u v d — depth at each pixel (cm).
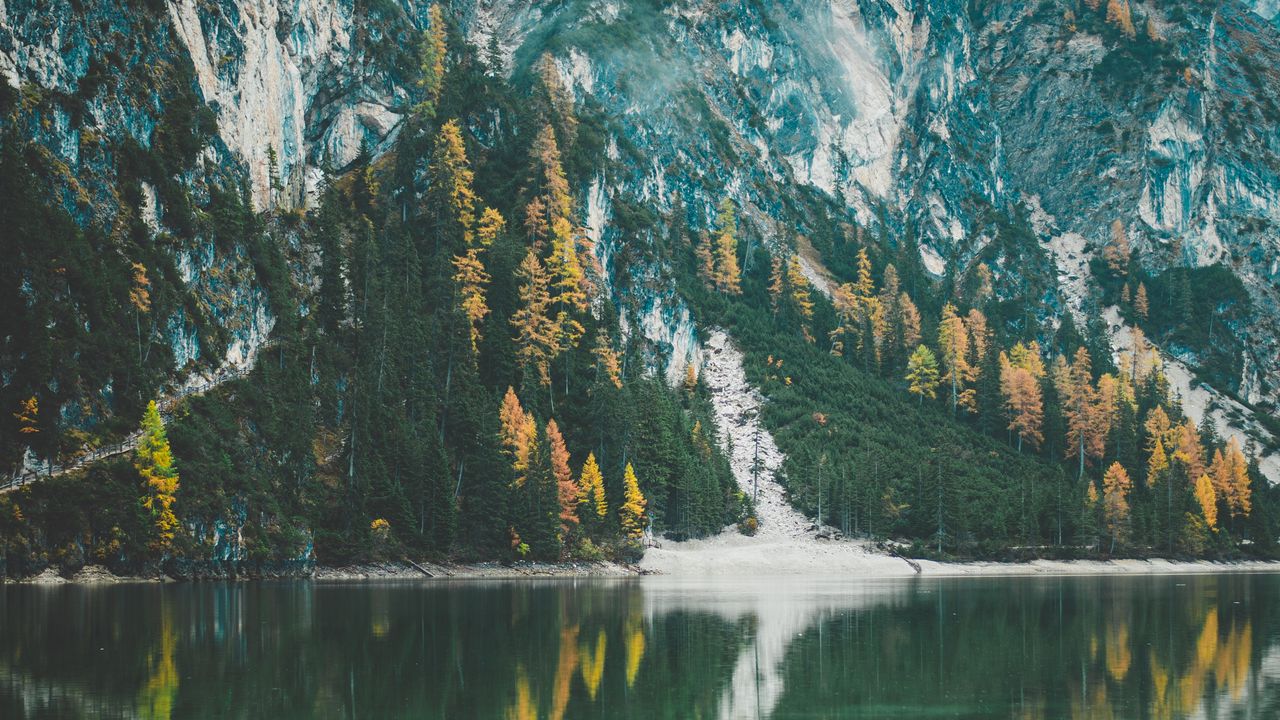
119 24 12875
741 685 5512
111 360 10631
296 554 11356
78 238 11038
